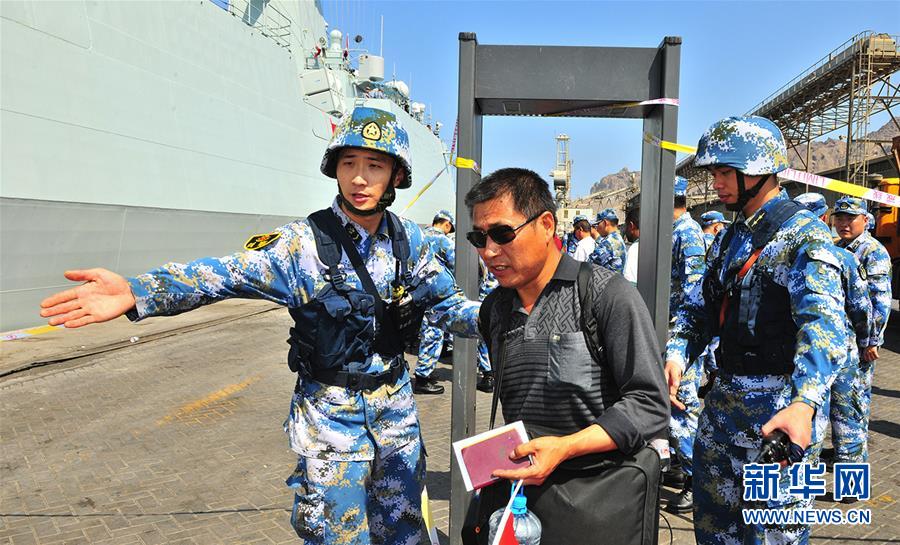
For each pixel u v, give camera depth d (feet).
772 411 6.23
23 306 28.91
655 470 4.56
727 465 6.82
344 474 5.99
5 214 27.58
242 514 10.90
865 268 12.46
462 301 6.70
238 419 16.71
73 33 31.40
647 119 8.90
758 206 6.57
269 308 40.40
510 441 4.46
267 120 50.98
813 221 5.92
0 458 13.78
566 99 8.07
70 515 10.91
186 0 40.52
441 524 10.46
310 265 5.89
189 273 5.22
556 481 4.53
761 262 6.21
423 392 20.07
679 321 7.43
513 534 4.32
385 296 6.23
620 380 4.44
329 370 5.96
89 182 32.17
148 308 4.98
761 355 6.26
